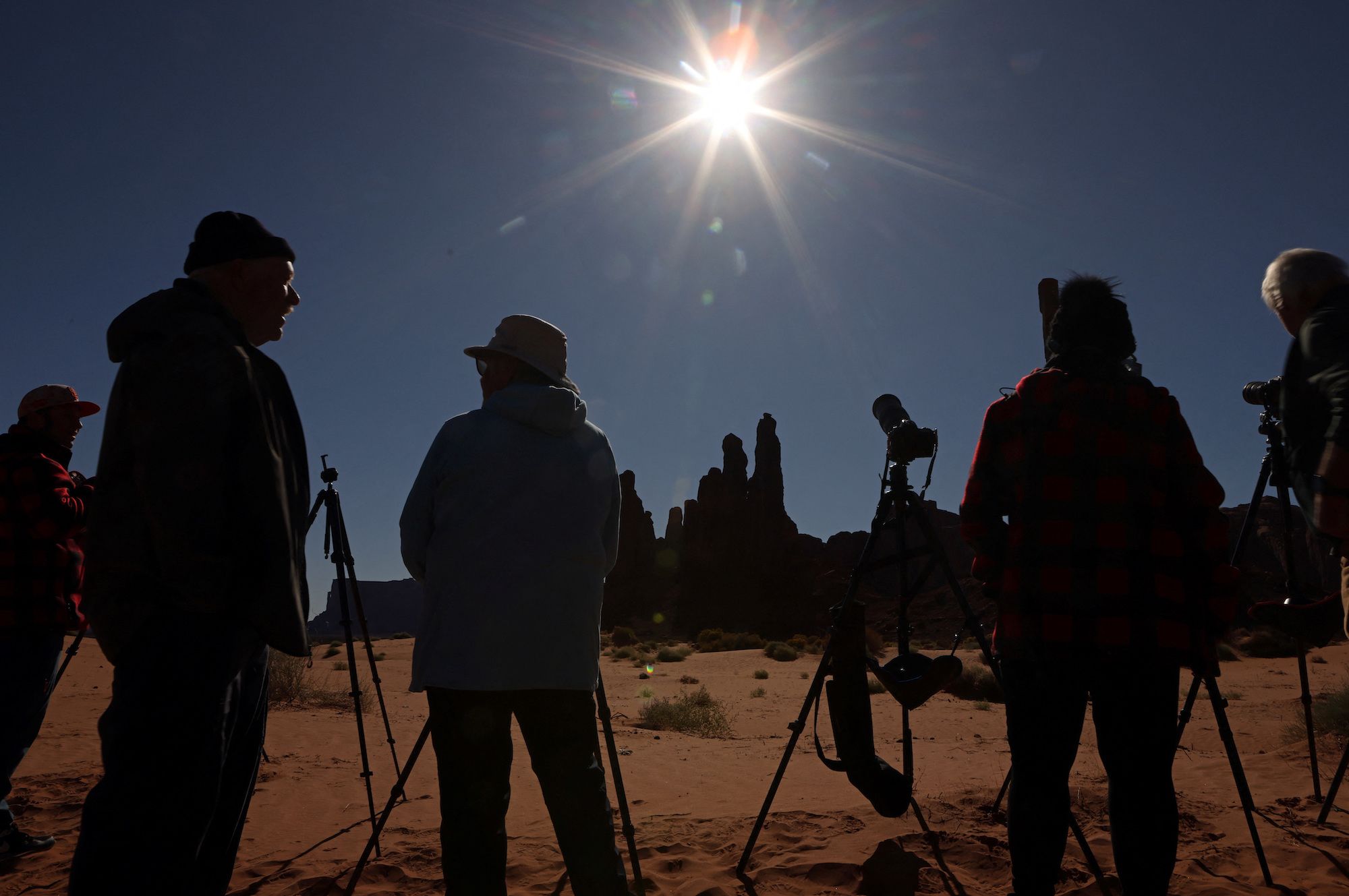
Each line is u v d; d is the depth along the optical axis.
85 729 7.85
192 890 1.91
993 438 2.88
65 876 3.73
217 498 1.89
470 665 2.53
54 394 3.99
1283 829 4.19
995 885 3.47
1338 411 1.87
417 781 5.86
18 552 3.80
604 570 2.87
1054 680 2.61
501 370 3.04
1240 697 15.85
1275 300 2.46
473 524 2.65
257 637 2.09
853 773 3.57
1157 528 2.64
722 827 4.39
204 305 2.12
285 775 6.02
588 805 2.61
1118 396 2.70
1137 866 2.56
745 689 22.20
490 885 2.58
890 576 107.38
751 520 111.38
